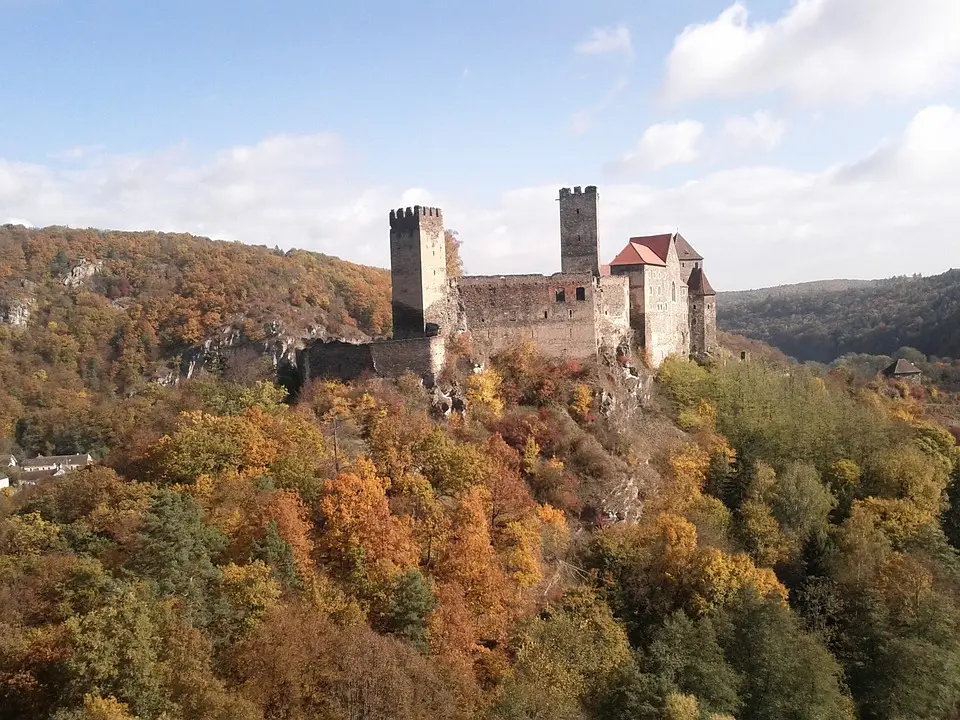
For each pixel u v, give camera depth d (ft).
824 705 174.29
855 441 311.47
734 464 292.61
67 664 121.39
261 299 591.78
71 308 628.28
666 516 231.09
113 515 174.50
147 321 593.01
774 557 234.79
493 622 177.68
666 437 295.28
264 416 225.76
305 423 222.89
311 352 276.00
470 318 290.56
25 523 172.65
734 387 338.75
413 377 260.21
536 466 243.19
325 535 180.75
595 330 300.61
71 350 575.79
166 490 169.78
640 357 327.47
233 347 547.49
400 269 277.23
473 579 182.29
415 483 210.38
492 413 262.26
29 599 141.69
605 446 268.00
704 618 188.65
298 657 131.03
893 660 195.00
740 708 173.78
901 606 212.84
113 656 122.21
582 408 275.39
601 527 236.43
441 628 163.53
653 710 163.22
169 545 148.87
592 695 171.63
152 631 128.16
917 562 230.68
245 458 205.26
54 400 499.92
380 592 165.89
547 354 295.07
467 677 154.40
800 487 260.62
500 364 284.20
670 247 361.92
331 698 129.49
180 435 205.77
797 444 303.48
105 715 111.55
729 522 254.68
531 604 195.21
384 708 130.41
